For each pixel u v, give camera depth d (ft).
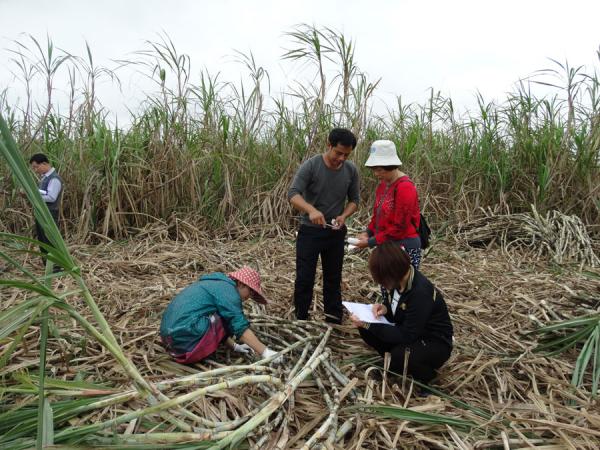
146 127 25.71
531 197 25.36
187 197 25.46
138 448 6.52
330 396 9.32
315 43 20.72
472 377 10.42
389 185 12.41
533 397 9.46
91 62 24.88
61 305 6.62
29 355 9.98
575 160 23.95
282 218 24.94
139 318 12.86
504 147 26.45
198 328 10.13
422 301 9.99
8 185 23.86
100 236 22.66
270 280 16.78
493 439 8.20
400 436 8.25
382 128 28.53
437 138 28.12
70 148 25.11
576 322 11.62
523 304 14.34
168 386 7.54
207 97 25.53
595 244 20.98
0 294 14.38
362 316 10.69
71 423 7.33
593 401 9.33
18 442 6.61
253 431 7.66
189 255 19.69
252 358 10.84
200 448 6.77
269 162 26.63
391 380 10.46
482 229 23.44
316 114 24.66
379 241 12.57
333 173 12.80
